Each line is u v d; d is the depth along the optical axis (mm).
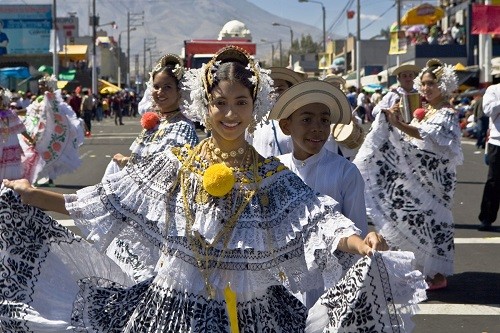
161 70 6844
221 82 4316
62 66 72500
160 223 4348
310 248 4262
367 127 32031
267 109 4441
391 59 50656
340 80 9102
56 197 4500
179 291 4336
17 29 71250
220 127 4348
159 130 6711
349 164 5211
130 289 4566
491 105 11648
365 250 4090
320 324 4422
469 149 27266
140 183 4422
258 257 4316
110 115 69000
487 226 11898
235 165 4414
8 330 4535
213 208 4316
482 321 7527
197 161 4410
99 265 4730
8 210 4586
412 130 8469
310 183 5211
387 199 8680
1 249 4586
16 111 15336
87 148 29969
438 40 45656
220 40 34562
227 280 4320
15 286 4570
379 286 4117
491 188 11773
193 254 4320
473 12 28812
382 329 4172
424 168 8578
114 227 4434
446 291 8586
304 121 5125
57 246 4664
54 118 15875
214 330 4258
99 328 4496
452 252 8672
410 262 4094
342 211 5203
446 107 8625
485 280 9031
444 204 8641
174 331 4285
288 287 4434
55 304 4598
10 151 13844
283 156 5406
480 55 32406
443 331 7227
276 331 4414
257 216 4328
